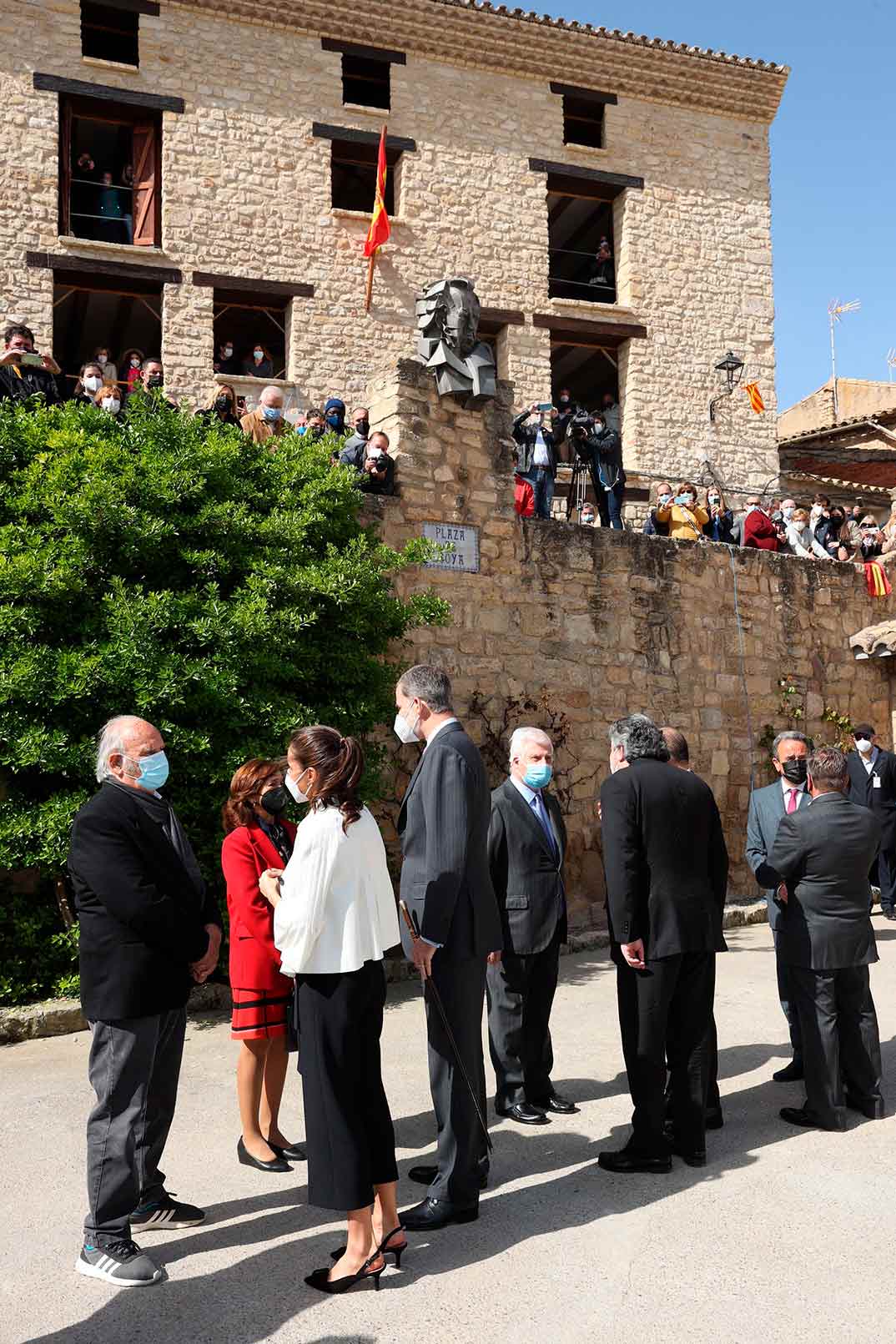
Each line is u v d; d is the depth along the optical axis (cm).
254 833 493
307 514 812
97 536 728
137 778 401
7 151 1495
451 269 1705
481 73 1752
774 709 1234
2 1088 582
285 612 768
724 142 1898
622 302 1825
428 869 402
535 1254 382
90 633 727
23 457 759
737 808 1191
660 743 490
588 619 1102
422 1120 525
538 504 1193
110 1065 374
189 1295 358
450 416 1030
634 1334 329
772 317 1892
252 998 470
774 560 1257
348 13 1648
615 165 1817
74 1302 354
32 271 1493
